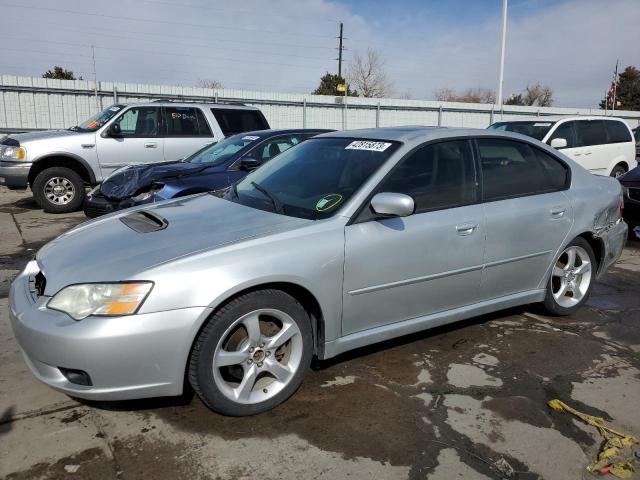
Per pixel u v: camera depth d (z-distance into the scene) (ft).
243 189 12.96
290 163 13.28
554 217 13.51
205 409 10.00
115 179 23.03
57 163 31.04
